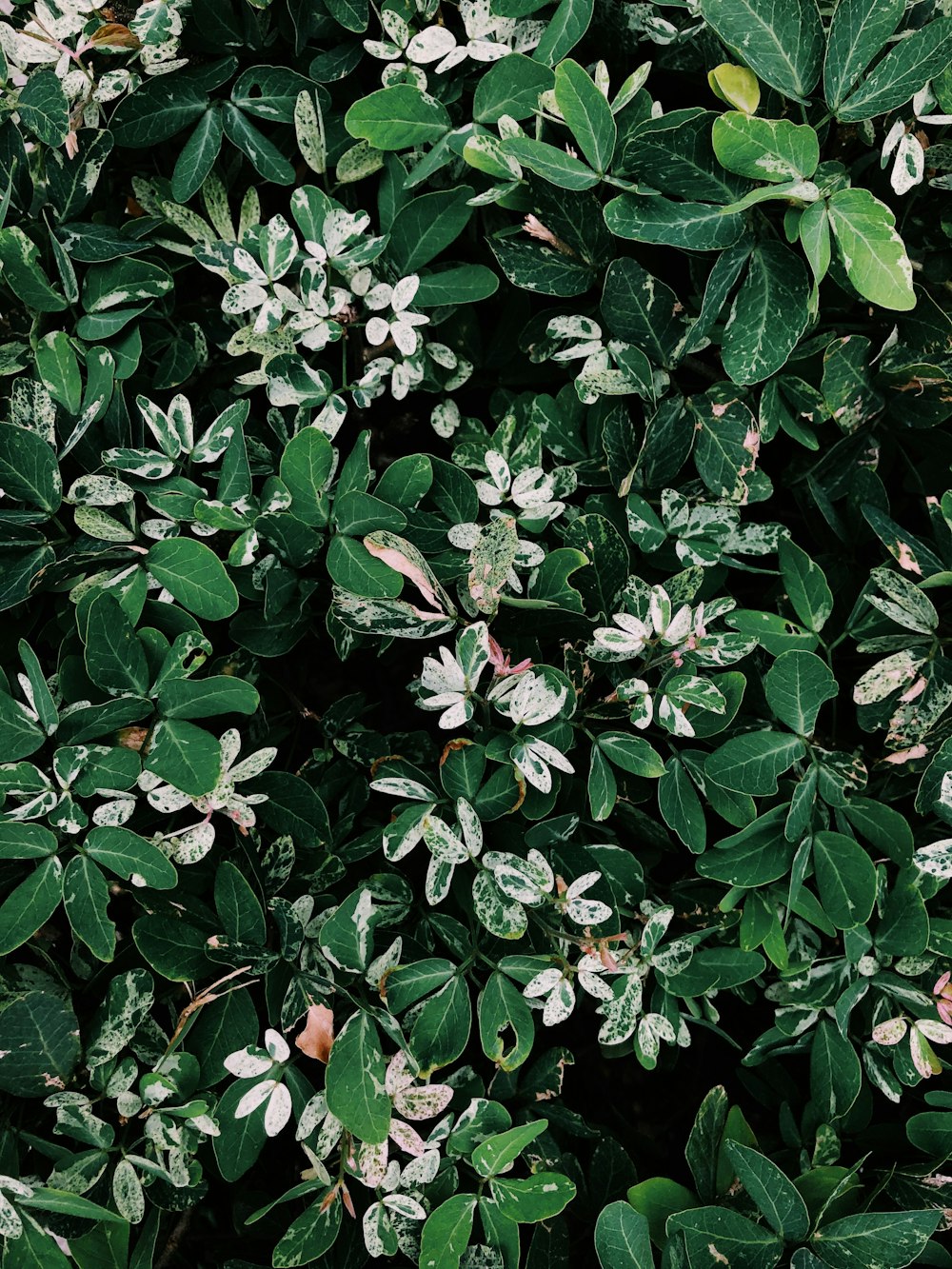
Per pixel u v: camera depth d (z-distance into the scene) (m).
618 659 0.59
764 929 0.60
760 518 0.65
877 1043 0.62
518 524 0.59
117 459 0.56
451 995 0.58
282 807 0.59
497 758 0.56
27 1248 0.55
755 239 0.57
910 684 0.59
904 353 0.59
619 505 0.61
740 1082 0.71
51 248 0.59
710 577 0.61
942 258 0.62
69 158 0.58
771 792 0.58
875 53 0.55
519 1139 0.57
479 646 0.56
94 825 0.55
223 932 0.57
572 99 0.56
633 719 0.57
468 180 0.61
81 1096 0.56
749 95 0.56
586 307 0.61
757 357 0.56
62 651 0.57
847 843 0.59
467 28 0.59
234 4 0.60
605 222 0.58
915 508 0.64
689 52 0.60
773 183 0.55
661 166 0.56
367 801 0.62
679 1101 0.71
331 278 0.60
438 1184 0.59
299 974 0.58
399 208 0.60
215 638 0.62
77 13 0.58
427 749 0.62
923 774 0.59
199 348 0.61
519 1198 0.58
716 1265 0.59
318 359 0.62
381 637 0.61
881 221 0.54
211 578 0.55
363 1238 0.60
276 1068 0.56
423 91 0.58
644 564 0.62
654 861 0.65
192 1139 0.56
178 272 0.63
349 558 0.56
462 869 0.60
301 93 0.59
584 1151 0.67
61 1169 0.56
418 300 0.59
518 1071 0.64
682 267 0.63
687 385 0.61
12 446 0.55
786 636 0.60
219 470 0.59
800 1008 0.62
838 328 0.60
